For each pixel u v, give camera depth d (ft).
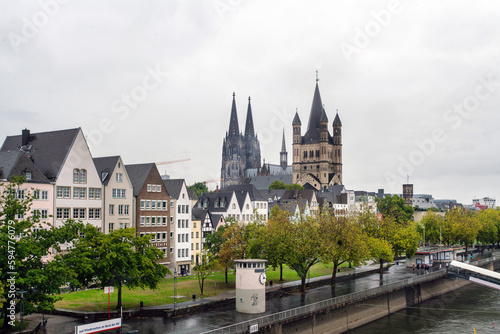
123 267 213.05
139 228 331.77
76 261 201.05
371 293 278.26
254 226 315.37
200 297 249.75
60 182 277.44
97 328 169.37
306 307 223.92
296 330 215.10
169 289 276.21
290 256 273.75
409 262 418.10
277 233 288.51
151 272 219.41
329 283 318.45
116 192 315.17
